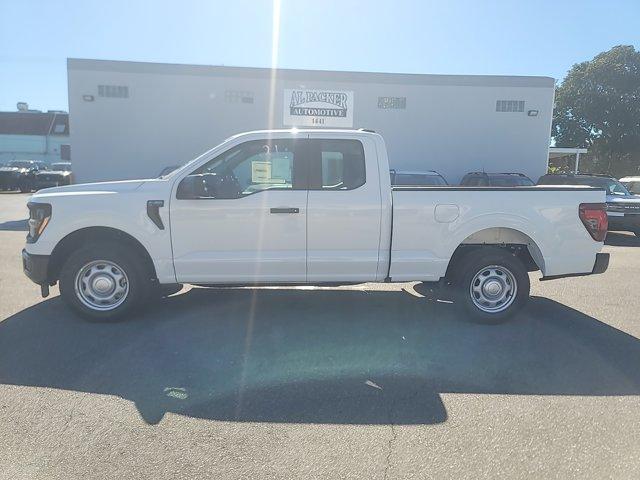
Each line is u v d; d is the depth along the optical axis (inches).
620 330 220.1
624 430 135.9
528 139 746.2
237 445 126.4
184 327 214.7
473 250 223.5
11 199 972.6
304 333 210.2
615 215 527.5
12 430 131.3
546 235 218.8
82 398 149.8
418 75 722.8
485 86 730.2
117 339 198.7
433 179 551.8
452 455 123.3
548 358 186.9
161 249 208.7
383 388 160.2
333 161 213.0
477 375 171.2
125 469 115.6
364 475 115.0
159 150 709.9
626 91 1786.4
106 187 213.6
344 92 717.3
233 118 709.9
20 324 214.4
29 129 2132.1
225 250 210.4
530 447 127.2
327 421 139.0
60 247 212.1
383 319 231.0
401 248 214.8
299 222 209.8
